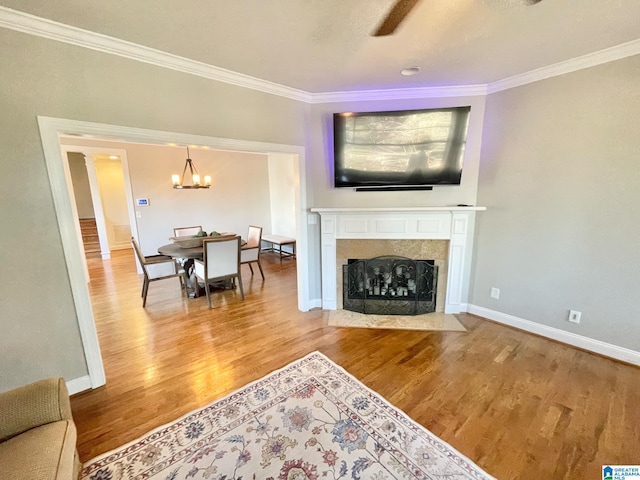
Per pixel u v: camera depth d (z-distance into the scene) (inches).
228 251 150.9
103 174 288.7
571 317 106.9
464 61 95.0
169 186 232.4
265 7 64.9
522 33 77.7
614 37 80.6
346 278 141.5
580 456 63.3
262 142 114.7
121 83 82.2
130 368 97.5
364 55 89.4
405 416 75.0
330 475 59.8
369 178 124.8
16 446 46.1
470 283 135.0
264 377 91.8
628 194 91.1
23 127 70.1
